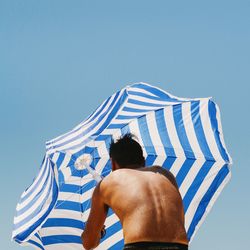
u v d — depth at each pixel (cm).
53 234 568
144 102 606
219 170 582
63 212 572
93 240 446
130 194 420
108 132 578
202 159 585
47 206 509
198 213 563
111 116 560
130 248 401
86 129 580
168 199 421
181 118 598
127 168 453
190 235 554
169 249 400
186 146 590
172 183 442
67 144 570
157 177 434
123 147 457
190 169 581
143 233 402
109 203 430
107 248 567
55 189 504
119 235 572
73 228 571
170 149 588
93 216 441
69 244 568
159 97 619
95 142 575
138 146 460
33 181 563
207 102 607
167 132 591
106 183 434
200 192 572
